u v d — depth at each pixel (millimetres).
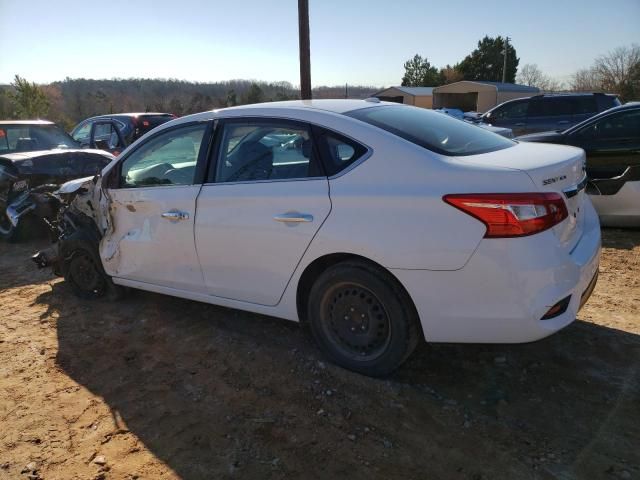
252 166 3307
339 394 2971
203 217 3455
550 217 2512
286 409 2877
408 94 45656
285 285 3201
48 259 4863
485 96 40500
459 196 2561
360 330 3051
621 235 5973
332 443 2584
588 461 2379
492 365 3193
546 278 2516
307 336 3695
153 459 2533
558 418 2686
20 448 2645
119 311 4332
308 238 2990
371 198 2787
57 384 3246
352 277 2926
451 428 2646
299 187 3043
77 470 2471
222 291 3535
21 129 7895
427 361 3262
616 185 5805
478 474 2334
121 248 4059
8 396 3125
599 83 41375
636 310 3881
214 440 2650
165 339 3791
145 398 3053
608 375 3035
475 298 2594
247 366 3346
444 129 3246
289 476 2381
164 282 3875
